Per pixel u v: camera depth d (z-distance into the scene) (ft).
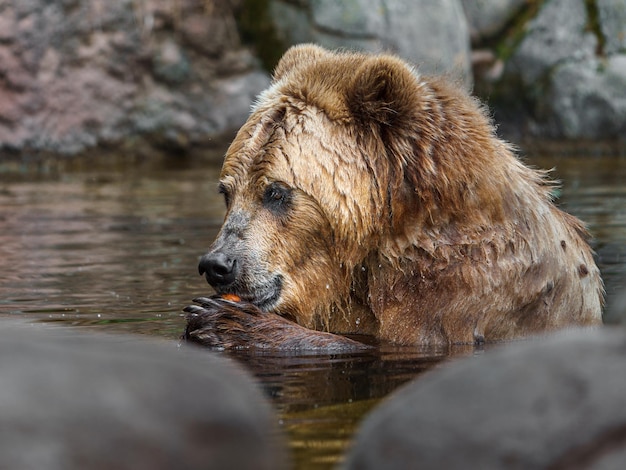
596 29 107.04
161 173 93.15
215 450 14.88
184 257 51.62
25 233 60.29
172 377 15.42
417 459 15.30
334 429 21.54
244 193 35.09
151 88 103.24
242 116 104.68
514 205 34.35
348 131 34.68
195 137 104.32
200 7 103.91
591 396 15.08
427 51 100.07
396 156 34.35
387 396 25.29
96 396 14.71
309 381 27.27
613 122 104.22
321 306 35.60
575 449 14.73
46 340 16.30
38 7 99.19
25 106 98.89
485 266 33.47
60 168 97.91
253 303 34.42
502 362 15.96
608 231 56.24
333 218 34.37
